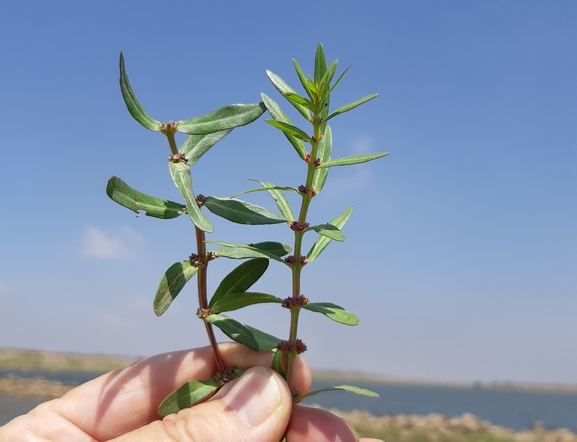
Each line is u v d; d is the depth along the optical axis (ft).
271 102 0.42
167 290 0.40
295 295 0.43
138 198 0.38
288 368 0.44
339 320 0.39
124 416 0.53
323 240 0.45
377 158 0.39
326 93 0.40
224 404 0.44
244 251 0.43
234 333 0.42
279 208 0.45
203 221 0.36
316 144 0.40
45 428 0.52
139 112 0.39
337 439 0.45
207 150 0.42
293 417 0.46
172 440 0.42
